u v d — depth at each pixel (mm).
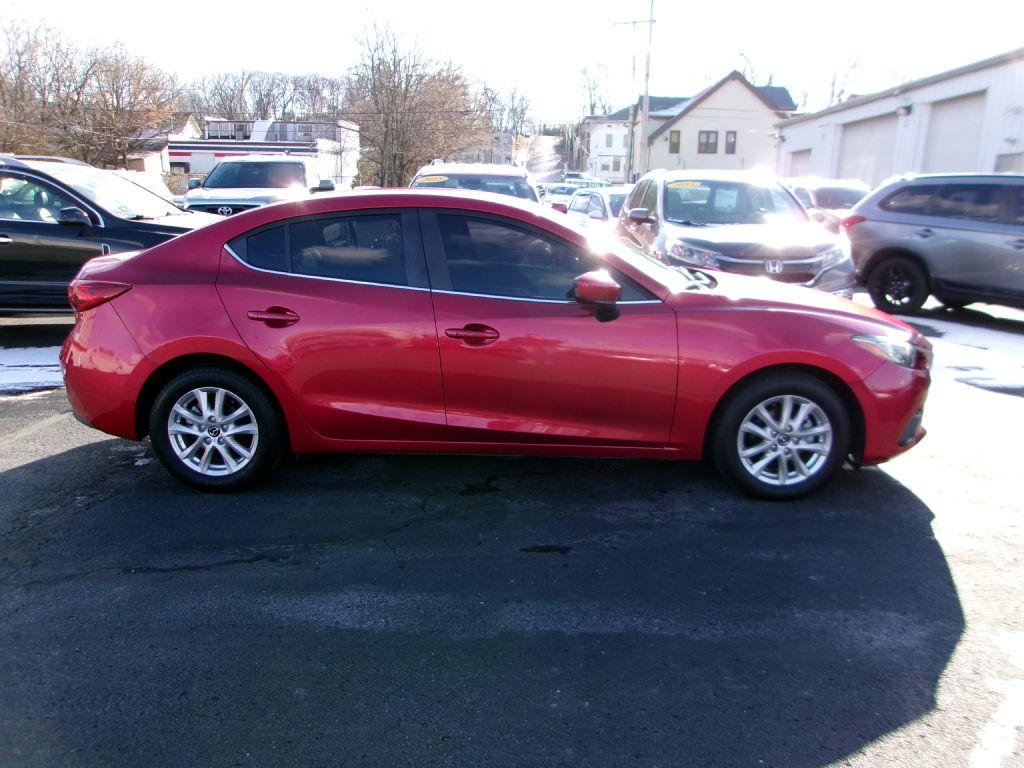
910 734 2463
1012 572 3428
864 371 3920
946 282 9164
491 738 2459
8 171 7555
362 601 3211
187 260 4113
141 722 2525
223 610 3145
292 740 2449
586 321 3910
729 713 2566
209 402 4129
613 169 80375
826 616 3104
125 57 39625
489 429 4031
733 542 3697
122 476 4473
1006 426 5348
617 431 4035
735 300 4055
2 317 8547
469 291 3988
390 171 46969
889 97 23812
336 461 4707
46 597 3230
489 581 3367
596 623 3062
